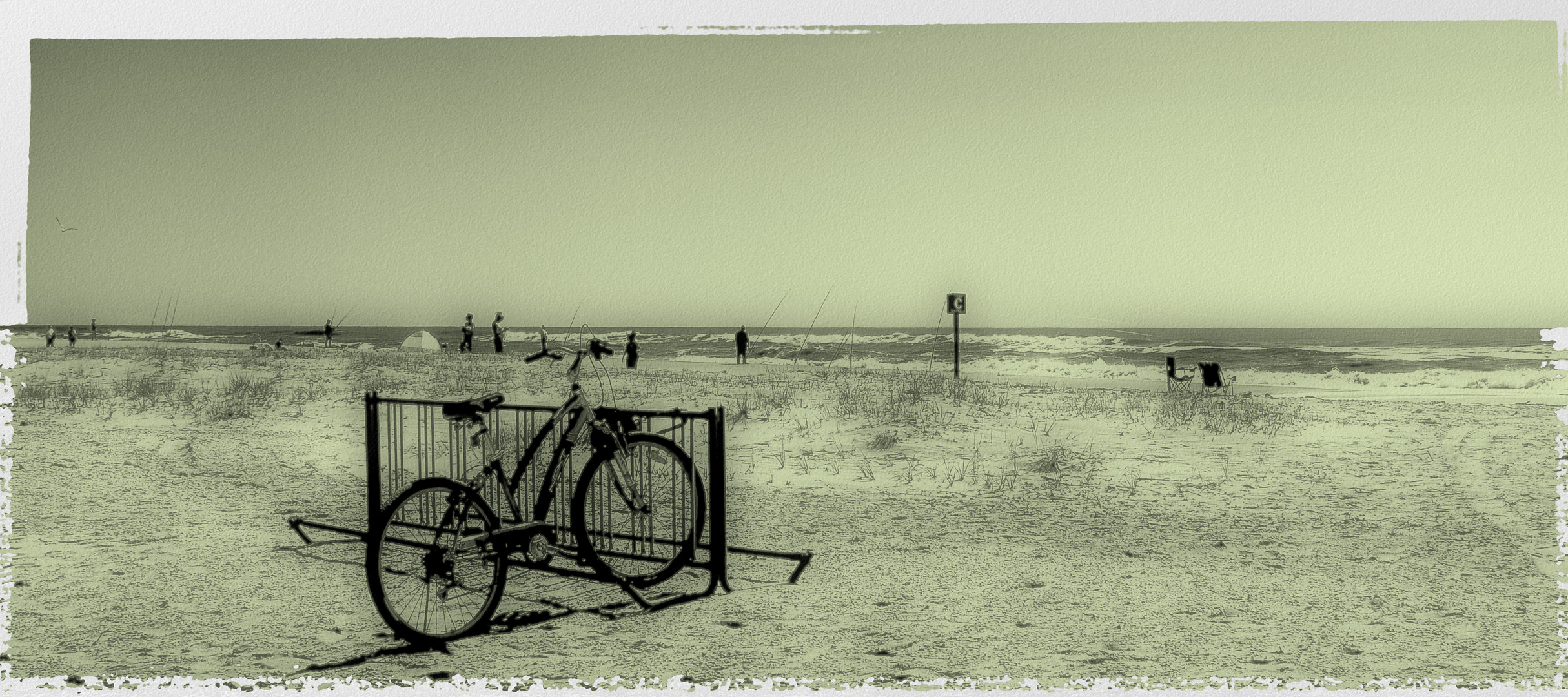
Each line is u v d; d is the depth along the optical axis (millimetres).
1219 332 115375
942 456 10203
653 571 5590
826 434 11867
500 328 33656
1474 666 3963
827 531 6656
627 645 4242
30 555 5688
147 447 9984
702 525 5262
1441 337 90562
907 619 4629
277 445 10359
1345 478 8781
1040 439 11375
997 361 43156
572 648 4199
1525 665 3975
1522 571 5516
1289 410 14641
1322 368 40500
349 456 9734
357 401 15023
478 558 4500
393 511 4277
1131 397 16828
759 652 4141
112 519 6711
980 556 5922
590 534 5703
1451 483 8539
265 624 4441
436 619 4562
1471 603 4883
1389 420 13359
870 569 5594
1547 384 25672
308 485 8195
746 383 19594
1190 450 10586
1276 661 4023
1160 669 3930
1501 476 8875
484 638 4324
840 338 81562
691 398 16141
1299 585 5219
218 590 4988
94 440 10336
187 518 6789
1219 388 20547
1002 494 8078
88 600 4785
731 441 11328
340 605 4742
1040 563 5738
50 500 7297
